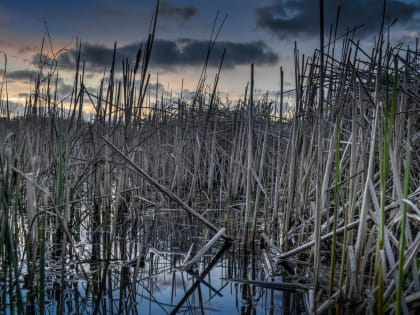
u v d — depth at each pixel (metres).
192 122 7.11
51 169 4.45
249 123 4.37
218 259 4.00
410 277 2.89
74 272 3.44
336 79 4.06
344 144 4.30
